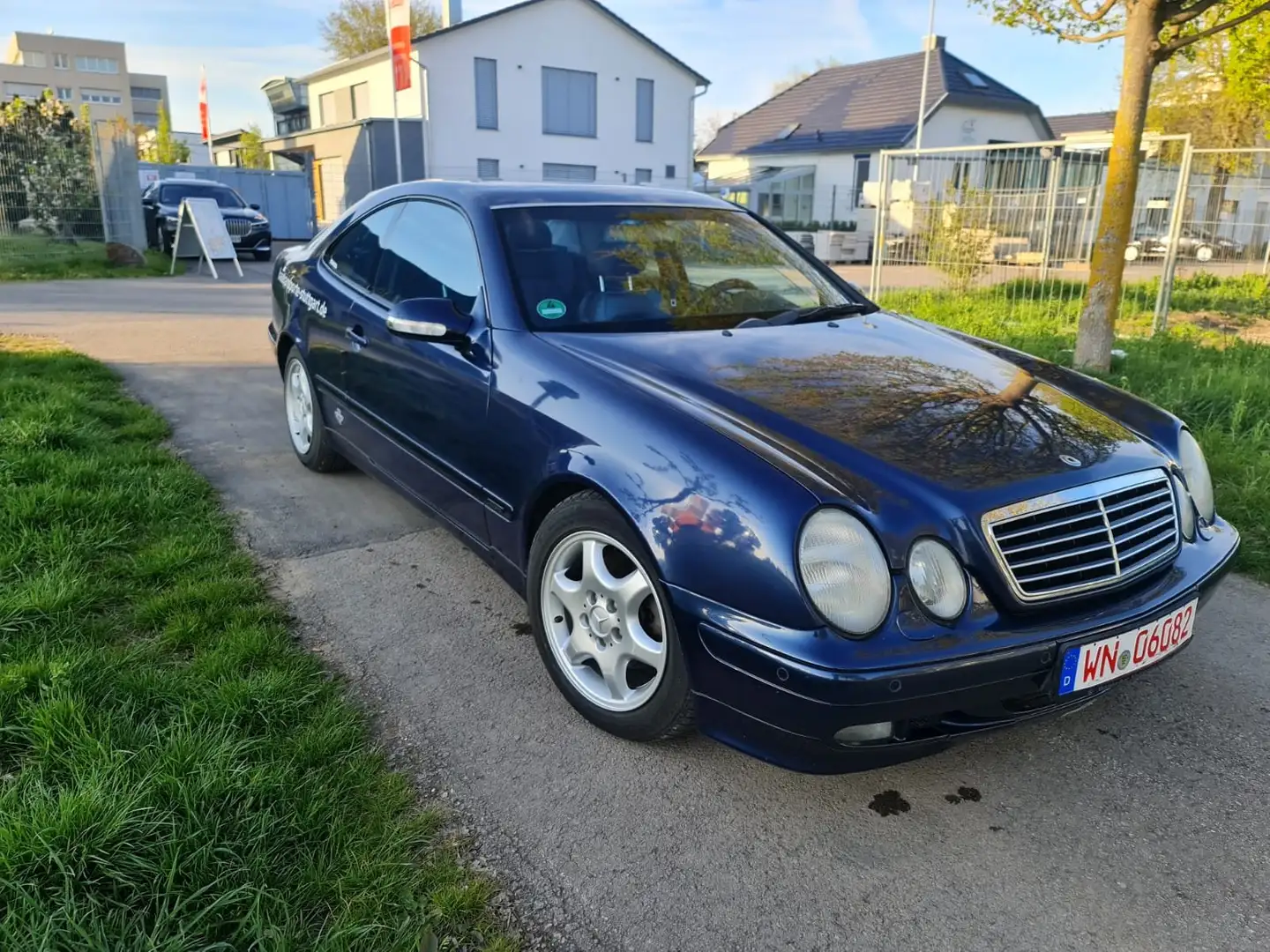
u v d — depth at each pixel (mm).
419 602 3566
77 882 1948
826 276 4070
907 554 2184
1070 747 2809
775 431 2488
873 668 2088
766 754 2299
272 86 50031
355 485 4797
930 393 2818
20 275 13852
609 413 2650
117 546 3684
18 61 78750
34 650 2859
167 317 10156
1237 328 10672
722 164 41812
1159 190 17891
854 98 38906
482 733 2766
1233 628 3559
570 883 2193
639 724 2609
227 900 1952
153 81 94812
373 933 1938
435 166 32719
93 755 2324
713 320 3398
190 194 19125
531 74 33688
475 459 3186
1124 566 2475
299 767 2428
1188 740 2852
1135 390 6648
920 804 2533
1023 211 12508
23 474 4188
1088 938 2088
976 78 38031
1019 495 2328
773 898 2176
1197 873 2299
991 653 2180
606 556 2678
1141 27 6605
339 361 4258
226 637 3045
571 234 3547
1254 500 4531
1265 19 10461
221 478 4809
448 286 3545
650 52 35750
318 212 36156
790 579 2150
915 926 2107
